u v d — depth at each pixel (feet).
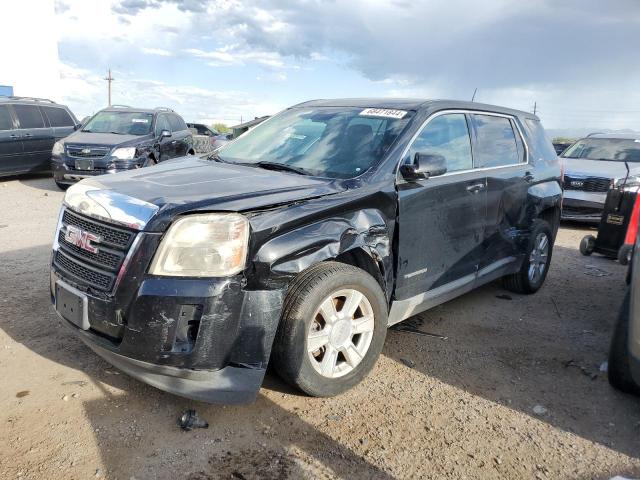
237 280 9.20
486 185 14.74
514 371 12.76
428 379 12.10
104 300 9.44
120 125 38.86
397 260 12.15
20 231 23.94
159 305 8.94
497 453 9.55
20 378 11.07
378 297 11.30
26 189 36.55
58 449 8.94
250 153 14.23
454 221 13.66
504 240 15.97
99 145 34.55
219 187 10.55
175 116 44.09
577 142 36.91
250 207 9.56
